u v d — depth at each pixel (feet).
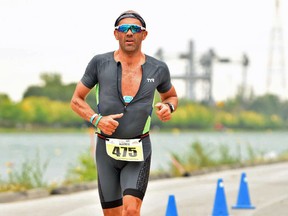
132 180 47.75
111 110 47.52
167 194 102.17
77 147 396.98
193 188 112.37
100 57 48.06
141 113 47.47
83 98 48.65
